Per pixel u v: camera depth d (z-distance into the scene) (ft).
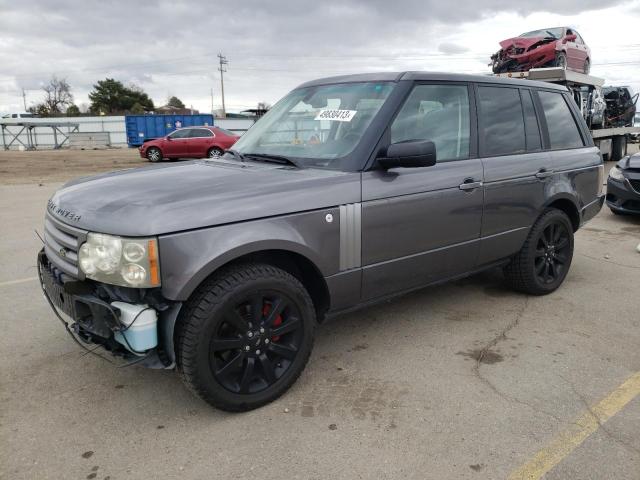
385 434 9.07
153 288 8.59
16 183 48.98
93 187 10.23
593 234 24.22
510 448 8.64
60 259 9.70
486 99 13.65
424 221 11.78
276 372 10.07
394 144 10.62
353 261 10.74
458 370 11.29
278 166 11.37
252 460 8.46
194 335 8.79
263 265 9.59
